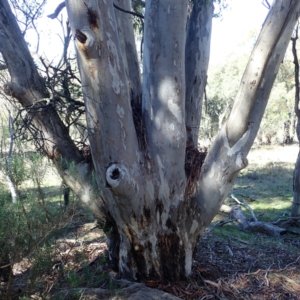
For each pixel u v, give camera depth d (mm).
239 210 8359
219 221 8219
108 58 3445
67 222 3289
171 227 4289
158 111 4047
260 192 12508
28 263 3393
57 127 4223
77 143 4504
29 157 3348
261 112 3984
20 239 3029
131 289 3959
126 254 4371
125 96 3619
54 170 4074
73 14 3273
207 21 5207
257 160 20984
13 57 4004
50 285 3424
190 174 4398
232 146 4090
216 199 4312
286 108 26188
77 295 3486
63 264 3520
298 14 3654
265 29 3609
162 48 3943
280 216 9211
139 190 3873
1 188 2994
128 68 4508
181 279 4500
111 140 3627
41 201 3324
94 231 5871
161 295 3879
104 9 3381
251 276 4934
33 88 4086
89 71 3438
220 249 6035
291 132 33094
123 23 4469
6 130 3668
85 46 3293
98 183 4039
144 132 4121
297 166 8344
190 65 5191
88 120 3678
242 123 3945
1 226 2916
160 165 4086
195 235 4512
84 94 3586
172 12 3855
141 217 4078
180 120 4070
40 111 4102
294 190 8469
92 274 3764
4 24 4012
